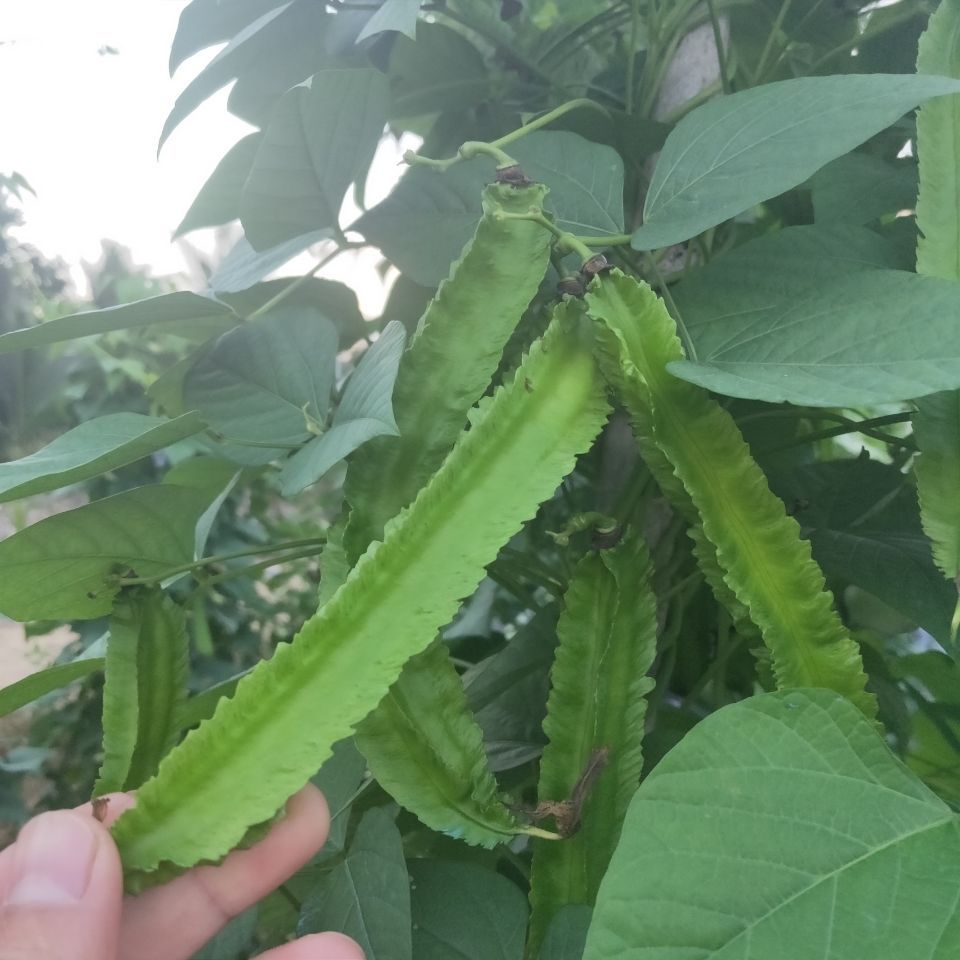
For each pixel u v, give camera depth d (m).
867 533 0.32
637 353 0.22
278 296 0.30
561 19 0.40
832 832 0.19
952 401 0.24
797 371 0.21
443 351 0.23
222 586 0.73
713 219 0.23
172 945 0.24
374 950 0.24
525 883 0.32
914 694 0.34
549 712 0.25
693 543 0.33
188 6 0.32
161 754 0.26
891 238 0.28
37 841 0.21
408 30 0.22
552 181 0.28
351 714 0.21
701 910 0.18
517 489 0.22
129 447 0.23
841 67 0.36
